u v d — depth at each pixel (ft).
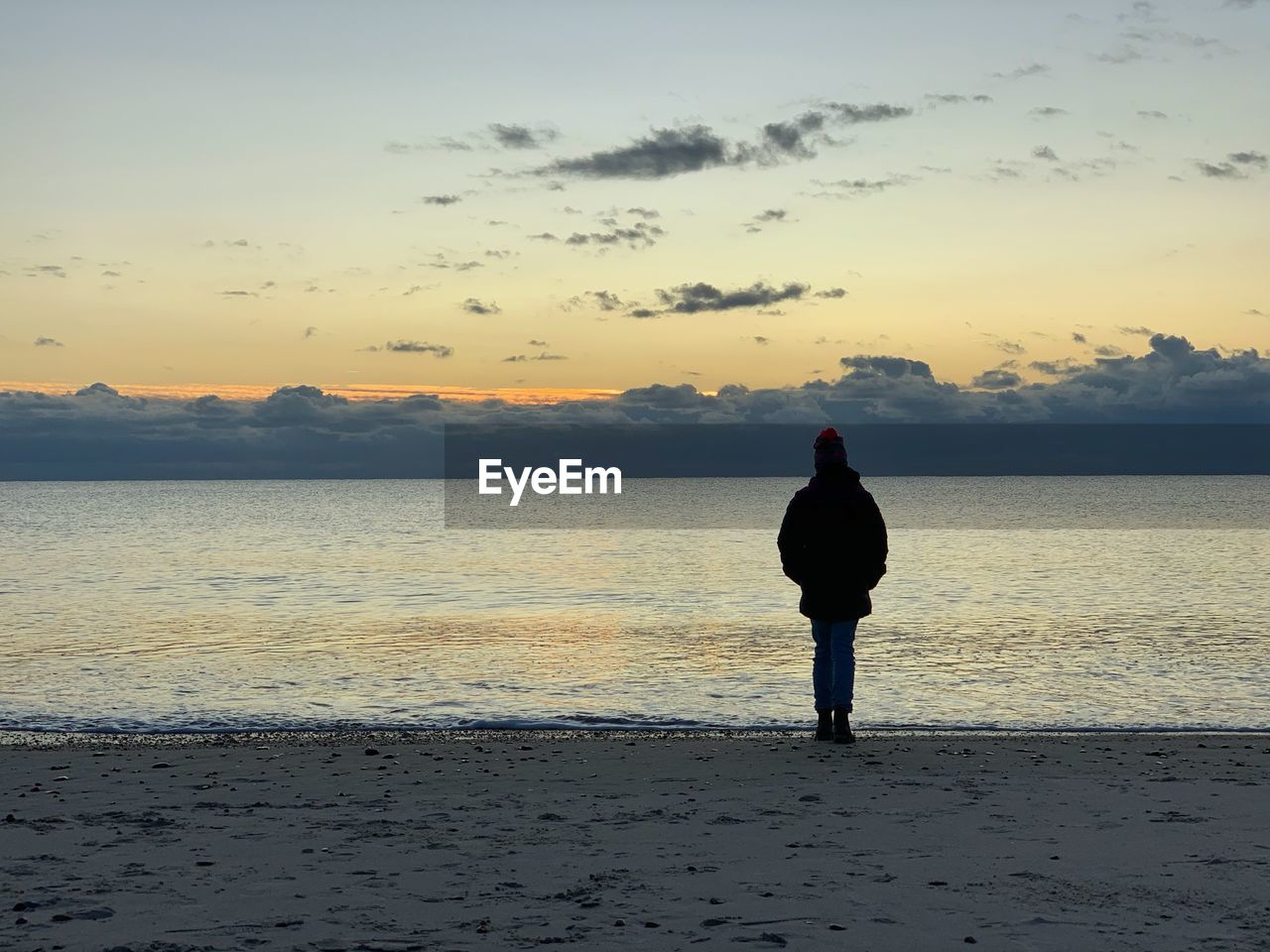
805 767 30.42
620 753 33.42
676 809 24.71
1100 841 21.54
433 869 19.49
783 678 55.11
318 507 487.20
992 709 46.75
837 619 34.47
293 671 58.34
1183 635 72.49
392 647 68.74
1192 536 219.00
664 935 15.65
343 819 23.82
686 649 67.05
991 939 15.48
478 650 67.15
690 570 140.05
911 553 167.63
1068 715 45.44
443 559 162.09
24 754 34.19
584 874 19.13
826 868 19.52
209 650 67.67
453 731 40.93
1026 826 22.86
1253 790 26.76
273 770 30.73
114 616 89.20
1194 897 17.60
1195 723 43.83
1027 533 233.96
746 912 16.76
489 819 23.77
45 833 22.53
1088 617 83.76
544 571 139.03
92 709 47.24
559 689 52.16
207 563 154.10
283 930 15.84
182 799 26.30
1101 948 15.11
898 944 15.26
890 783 27.73
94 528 279.69
